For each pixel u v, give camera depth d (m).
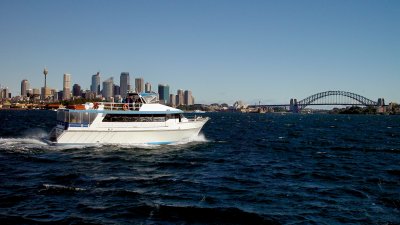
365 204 17.80
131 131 37.50
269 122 141.38
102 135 36.72
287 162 31.14
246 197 18.73
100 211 15.88
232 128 87.44
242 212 16.16
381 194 19.73
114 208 16.34
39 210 15.79
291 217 15.74
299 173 25.67
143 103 38.69
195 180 22.56
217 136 59.34
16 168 25.12
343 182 22.78
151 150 35.59
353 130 88.44
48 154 31.66
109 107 37.91
